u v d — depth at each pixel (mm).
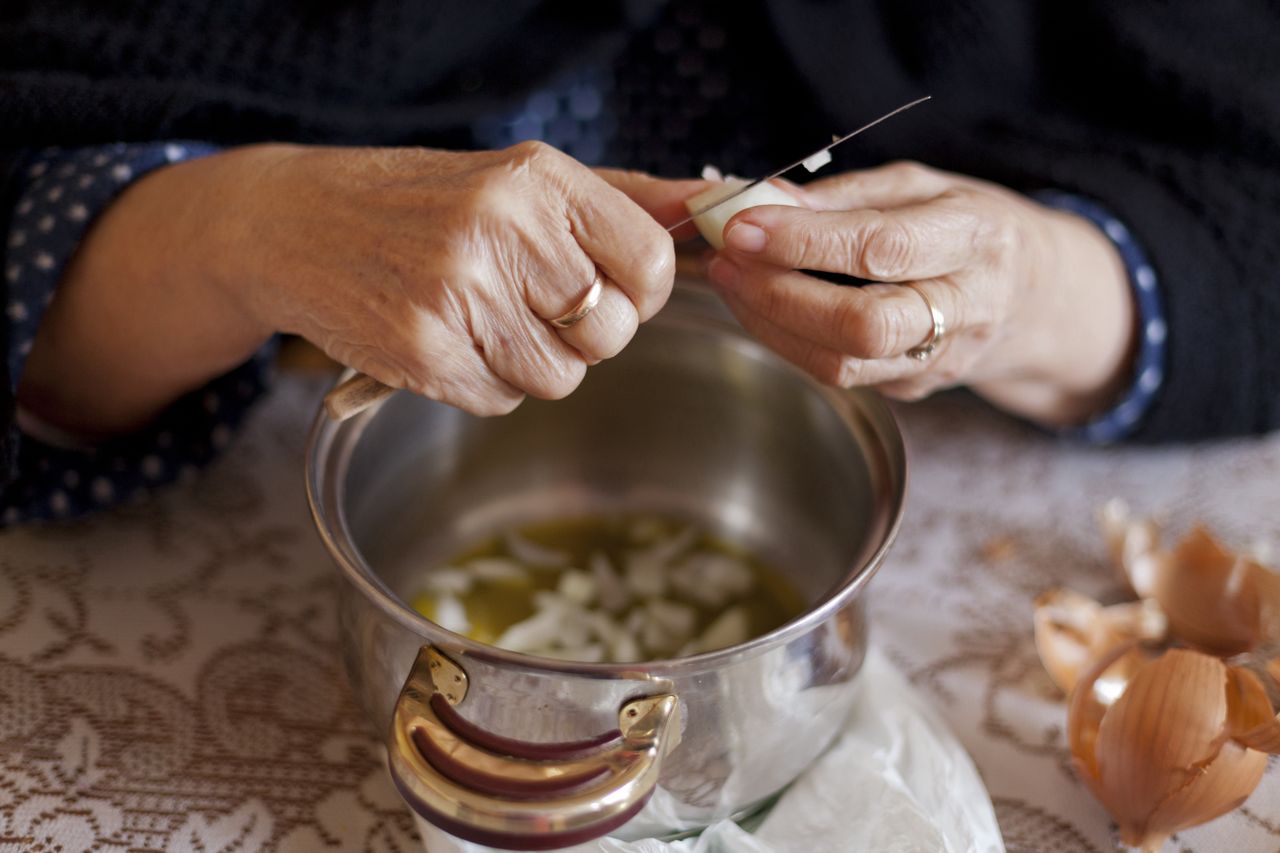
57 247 591
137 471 652
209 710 582
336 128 714
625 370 643
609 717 465
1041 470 745
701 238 607
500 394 505
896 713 565
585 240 474
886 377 569
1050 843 542
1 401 584
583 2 787
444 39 750
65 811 535
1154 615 611
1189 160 769
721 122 821
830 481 612
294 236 516
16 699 576
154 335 607
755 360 618
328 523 505
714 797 503
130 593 634
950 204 557
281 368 782
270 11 710
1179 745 505
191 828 534
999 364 668
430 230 476
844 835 516
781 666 483
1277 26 805
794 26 768
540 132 806
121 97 634
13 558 646
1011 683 612
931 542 690
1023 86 835
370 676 502
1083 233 700
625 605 638
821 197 566
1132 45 783
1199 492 729
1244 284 715
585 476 677
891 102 786
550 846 450
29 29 646
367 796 553
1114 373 718
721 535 667
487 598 634
